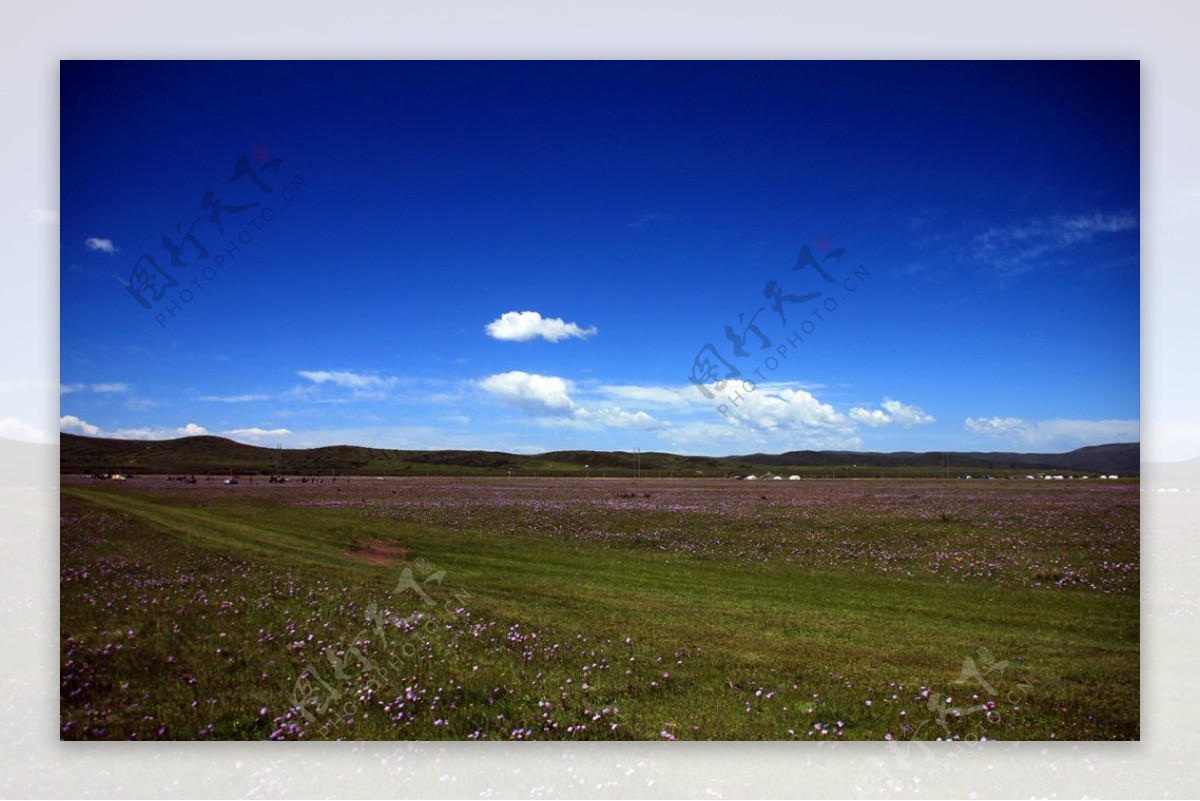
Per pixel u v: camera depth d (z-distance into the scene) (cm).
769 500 2197
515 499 2125
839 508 1953
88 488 1445
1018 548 1325
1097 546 1298
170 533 1339
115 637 924
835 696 805
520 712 772
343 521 1565
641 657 891
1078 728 755
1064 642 926
